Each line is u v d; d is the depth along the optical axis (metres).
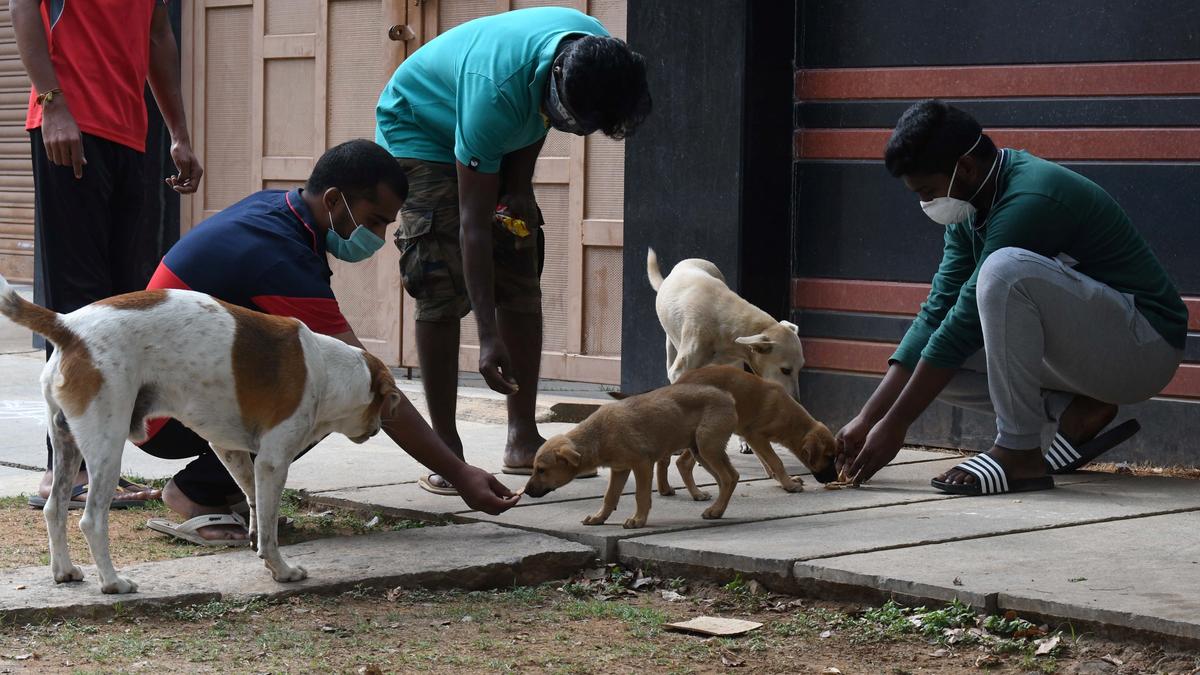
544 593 3.85
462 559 3.92
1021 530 4.17
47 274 4.75
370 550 4.04
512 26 4.66
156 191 9.00
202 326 3.48
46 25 4.66
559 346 7.77
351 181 4.09
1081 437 5.33
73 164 4.56
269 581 3.69
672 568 3.94
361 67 8.42
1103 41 5.78
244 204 4.19
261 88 8.82
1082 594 3.37
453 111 4.87
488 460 5.63
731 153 6.46
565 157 7.66
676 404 4.36
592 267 7.61
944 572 3.60
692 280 5.97
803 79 6.53
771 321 5.80
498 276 5.13
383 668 3.11
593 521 4.34
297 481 5.13
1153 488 4.98
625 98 4.36
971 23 6.07
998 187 4.93
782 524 4.30
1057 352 4.93
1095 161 5.83
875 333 6.38
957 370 4.95
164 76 5.21
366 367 3.79
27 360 9.25
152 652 3.17
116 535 4.36
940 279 5.18
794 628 3.47
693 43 6.53
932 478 5.15
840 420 6.52
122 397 3.40
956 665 3.19
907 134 4.88
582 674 3.12
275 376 3.56
